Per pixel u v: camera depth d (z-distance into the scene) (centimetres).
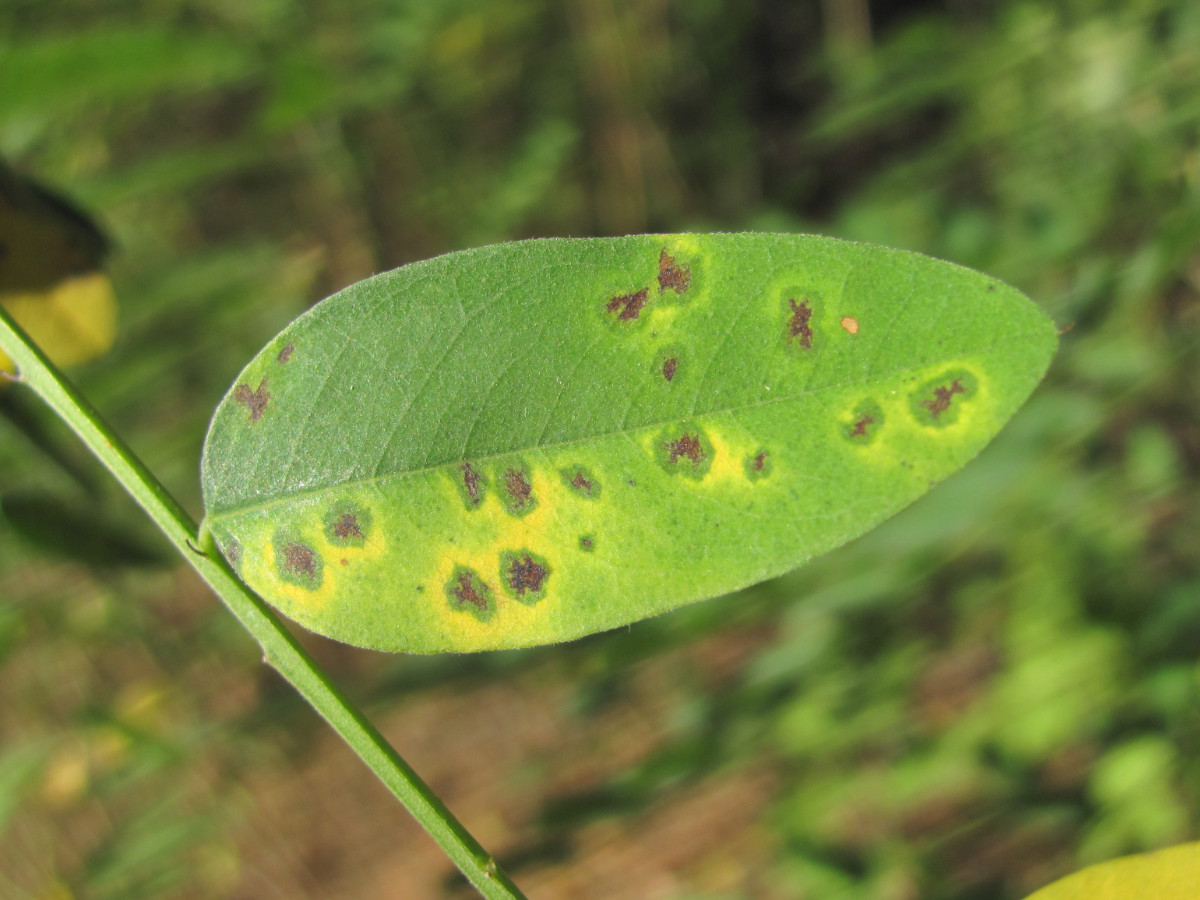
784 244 14
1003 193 38
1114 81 37
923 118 53
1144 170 35
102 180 38
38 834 44
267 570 15
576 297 14
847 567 32
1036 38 39
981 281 14
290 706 39
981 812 32
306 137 49
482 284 14
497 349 14
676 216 55
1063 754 32
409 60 49
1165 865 14
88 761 40
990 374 14
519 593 14
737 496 14
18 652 40
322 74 36
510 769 42
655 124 54
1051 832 31
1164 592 30
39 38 38
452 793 43
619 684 36
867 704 33
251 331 45
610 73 53
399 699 35
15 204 19
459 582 14
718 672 40
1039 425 30
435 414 14
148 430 44
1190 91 35
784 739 33
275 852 44
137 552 22
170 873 43
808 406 14
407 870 43
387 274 14
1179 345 30
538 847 30
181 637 42
